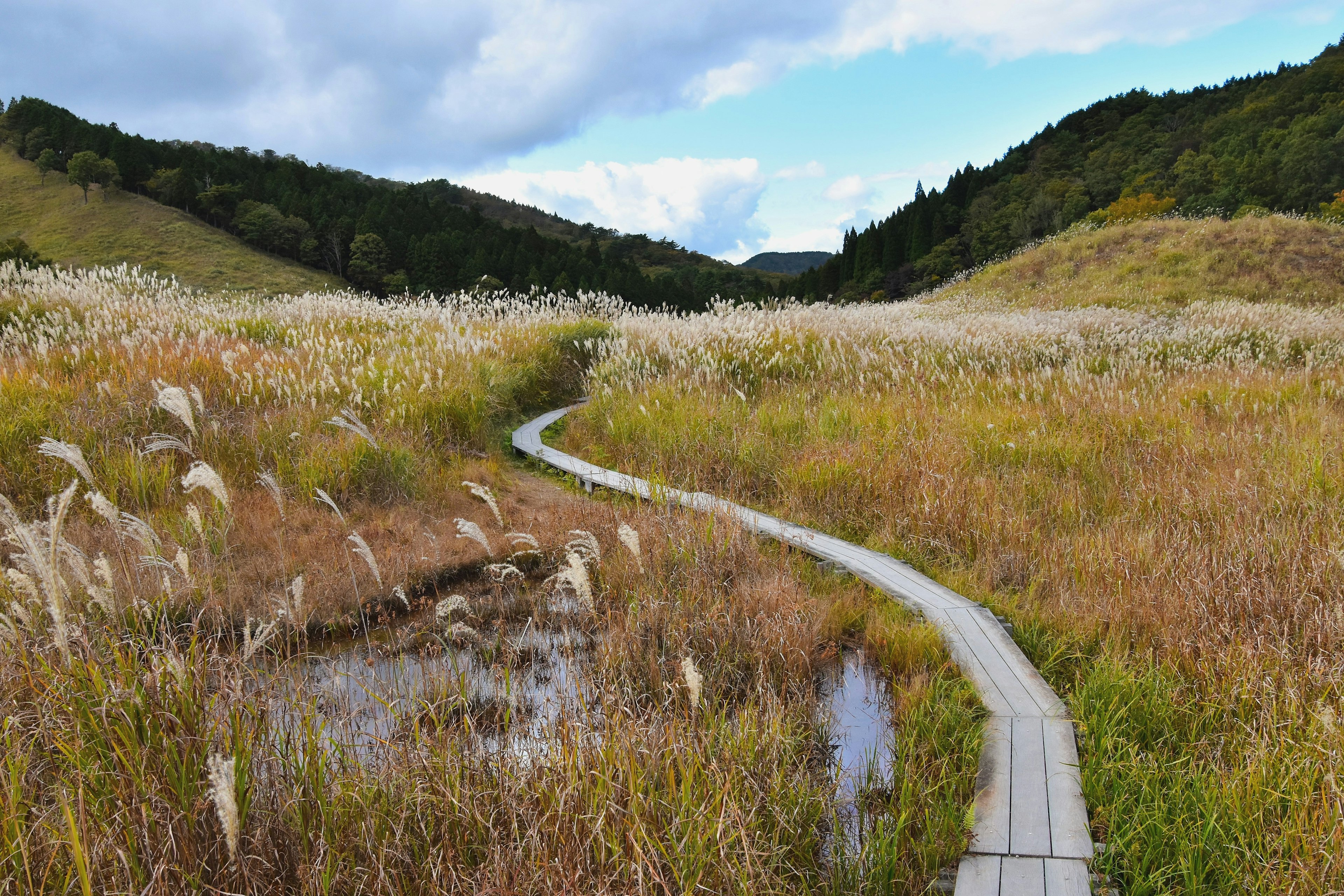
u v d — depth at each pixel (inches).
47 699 112.6
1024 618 184.4
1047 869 103.1
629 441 348.5
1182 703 142.3
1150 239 1080.8
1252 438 290.7
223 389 313.6
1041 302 973.2
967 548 223.9
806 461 287.6
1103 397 370.0
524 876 97.6
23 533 95.3
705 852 100.4
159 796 98.0
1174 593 177.5
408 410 323.9
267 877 96.3
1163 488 244.4
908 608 187.0
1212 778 118.6
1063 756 127.0
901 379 428.8
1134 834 110.2
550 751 118.0
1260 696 136.6
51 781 110.4
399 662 163.3
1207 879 104.3
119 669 108.7
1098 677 148.6
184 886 91.0
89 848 90.8
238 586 188.4
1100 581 194.2
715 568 207.8
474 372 386.3
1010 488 261.4
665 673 160.4
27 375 298.7
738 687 161.3
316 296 613.3
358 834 105.3
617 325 606.2
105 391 272.7
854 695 163.8
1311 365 482.6
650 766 116.0
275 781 107.9
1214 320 671.8
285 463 265.3
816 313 630.5
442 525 249.8
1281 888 97.8
